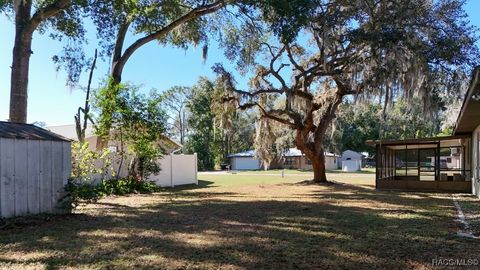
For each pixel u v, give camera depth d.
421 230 6.97
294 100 19.64
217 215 8.88
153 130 15.10
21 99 13.75
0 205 7.38
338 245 5.77
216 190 16.56
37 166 8.12
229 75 18.55
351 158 51.44
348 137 50.56
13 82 13.74
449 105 17.17
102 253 5.23
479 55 14.92
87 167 13.60
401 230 6.98
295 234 6.62
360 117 47.84
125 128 14.73
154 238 6.24
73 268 4.55
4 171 7.47
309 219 8.27
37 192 8.12
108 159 14.70
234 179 26.53
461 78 15.16
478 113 10.34
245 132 54.31
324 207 10.41
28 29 13.77
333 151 42.56
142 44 16.23
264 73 19.41
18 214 7.71
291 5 11.55
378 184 17.47
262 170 48.56
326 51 15.69
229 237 6.35
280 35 12.38
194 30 17.81
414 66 13.88
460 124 12.91
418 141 17.03
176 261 4.87
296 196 13.73
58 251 5.33
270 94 20.34
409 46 13.81
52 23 15.94
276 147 36.56
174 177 19.62
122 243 5.85
